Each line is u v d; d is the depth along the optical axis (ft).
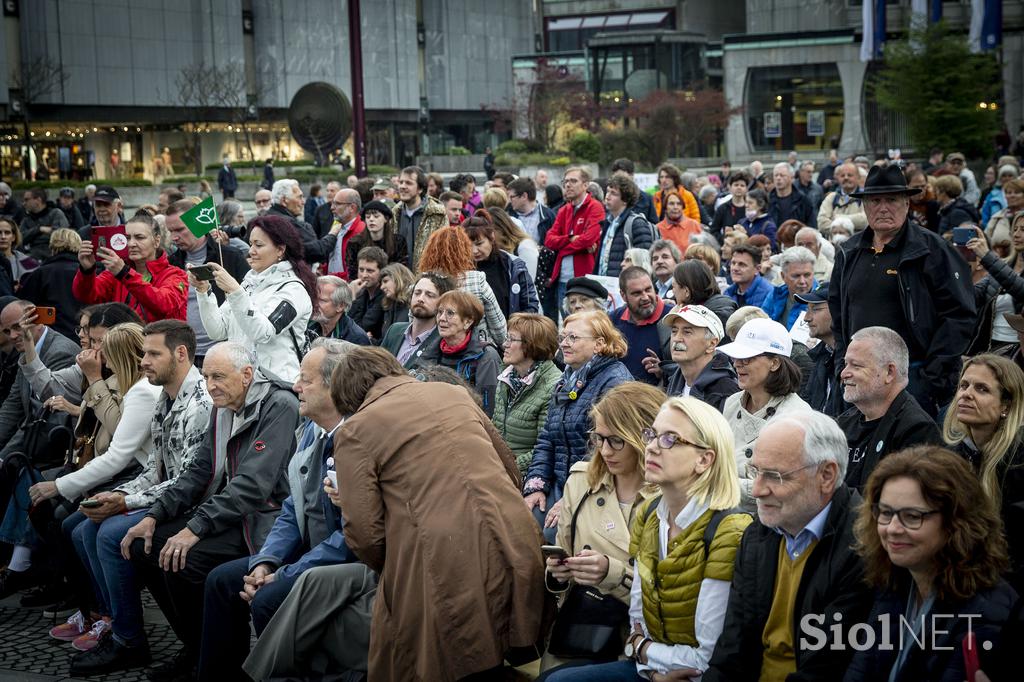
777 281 29.19
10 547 25.20
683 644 13.73
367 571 17.07
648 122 139.44
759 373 17.40
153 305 26.00
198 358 27.58
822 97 162.91
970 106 121.08
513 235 33.58
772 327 17.37
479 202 45.93
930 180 36.99
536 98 157.07
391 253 35.35
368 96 185.06
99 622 21.34
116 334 22.11
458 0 197.98
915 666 12.00
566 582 15.05
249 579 17.98
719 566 13.44
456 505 15.12
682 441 13.60
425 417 15.65
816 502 12.74
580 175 35.27
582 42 207.82
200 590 19.20
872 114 160.45
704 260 28.86
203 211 26.14
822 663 12.51
